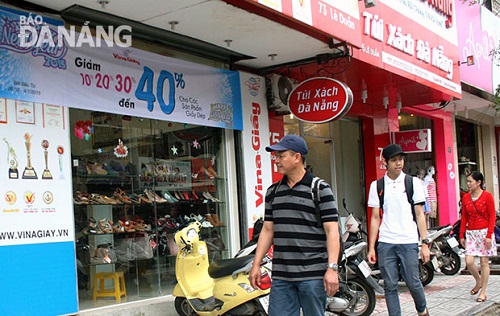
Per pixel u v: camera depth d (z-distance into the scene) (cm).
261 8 585
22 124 527
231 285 551
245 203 778
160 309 649
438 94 1024
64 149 562
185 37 660
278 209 392
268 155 822
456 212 1436
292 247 383
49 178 545
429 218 1381
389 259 544
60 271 544
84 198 603
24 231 518
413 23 910
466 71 1217
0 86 509
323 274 379
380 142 1152
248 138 791
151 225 690
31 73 536
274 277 392
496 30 1448
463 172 1678
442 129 1423
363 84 916
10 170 513
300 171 395
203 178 763
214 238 764
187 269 614
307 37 669
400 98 1055
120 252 645
